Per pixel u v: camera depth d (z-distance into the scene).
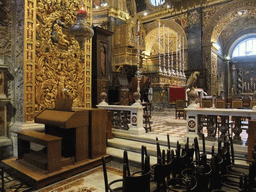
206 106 9.20
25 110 5.87
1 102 5.89
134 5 18.98
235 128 4.93
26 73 5.89
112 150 5.84
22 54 5.89
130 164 5.12
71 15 7.15
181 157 3.14
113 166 5.11
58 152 4.30
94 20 17.08
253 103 8.95
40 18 6.29
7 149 5.92
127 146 5.80
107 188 2.59
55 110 5.20
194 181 2.39
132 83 12.92
